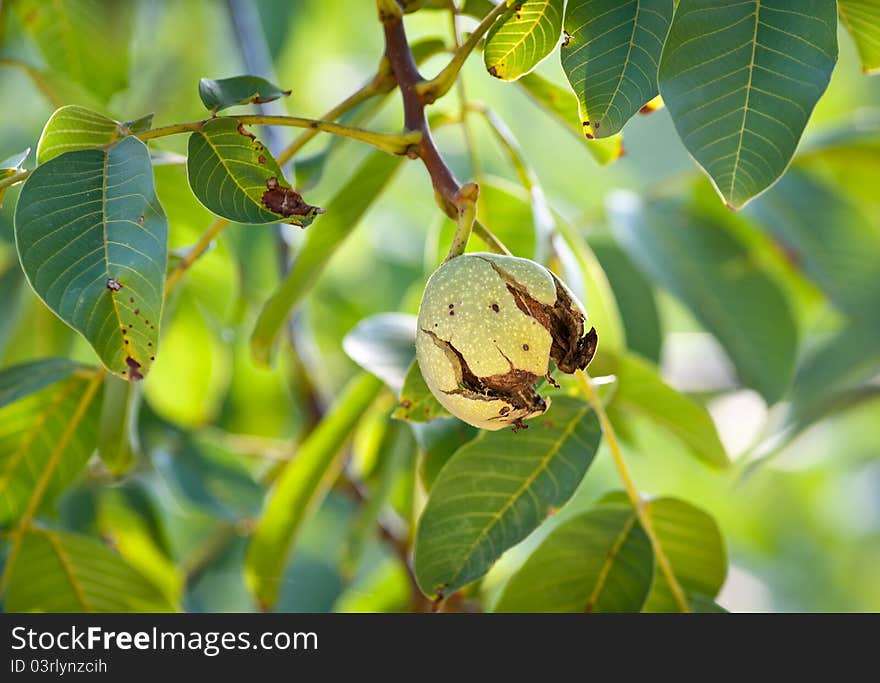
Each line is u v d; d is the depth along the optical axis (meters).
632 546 0.93
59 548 0.97
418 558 0.89
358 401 1.01
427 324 0.82
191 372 1.17
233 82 0.85
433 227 1.03
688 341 1.34
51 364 0.97
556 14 0.83
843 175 1.20
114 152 0.82
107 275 0.80
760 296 1.10
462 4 0.91
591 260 0.98
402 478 1.09
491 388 0.81
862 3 0.85
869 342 1.14
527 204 0.99
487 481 0.89
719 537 0.93
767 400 1.09
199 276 1.07
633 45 0.83
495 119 0.96
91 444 0.98
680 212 1.11
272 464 1.30
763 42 0.81
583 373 0.90
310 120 0.84
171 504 1.26
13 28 1.23
